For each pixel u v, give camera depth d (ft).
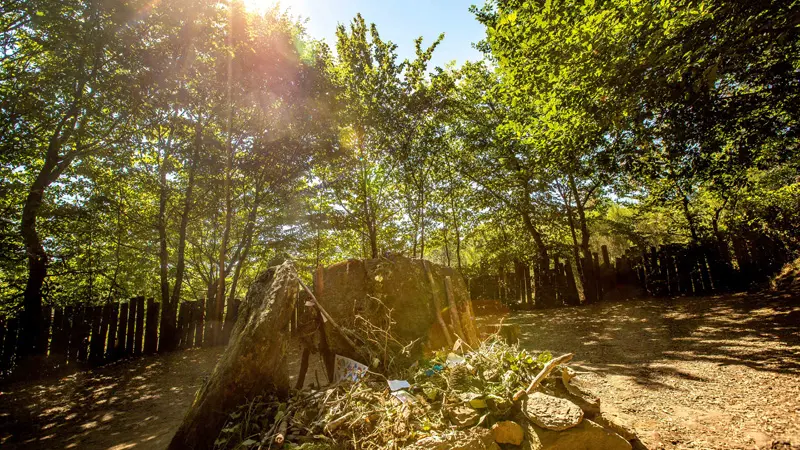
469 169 40.91
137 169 29.84
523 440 7.93
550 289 37.04
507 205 40.88
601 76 17.43
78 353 22.15
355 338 12.78
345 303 14.39
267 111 30.40
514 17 22.26
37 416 14.33
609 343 18.93
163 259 28.40
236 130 30.40
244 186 32.83
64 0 20.11
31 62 22.39
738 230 31.22
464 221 47.26
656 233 44.96
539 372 9.32
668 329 20.40
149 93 25.30
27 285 21.61
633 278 34.83
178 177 32.86
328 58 34.68
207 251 38.14
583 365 15.47
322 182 35.91
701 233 36.37
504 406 8.35
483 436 7.59
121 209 29.27
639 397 11.44
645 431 9.24
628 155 21.30
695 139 19.25
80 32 20.71
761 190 34.50
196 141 28.73
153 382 18.67
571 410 8.08
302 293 18.72
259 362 9.48
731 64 16.10
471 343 14.34
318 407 8.82
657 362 14.78
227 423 8.61
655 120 19.38
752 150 19.95
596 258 36.94
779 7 12.05
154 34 24.58
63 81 21.93
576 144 21.07
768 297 23.81
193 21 24.84
